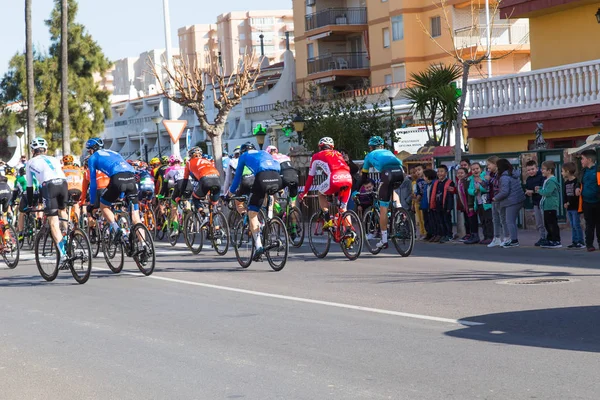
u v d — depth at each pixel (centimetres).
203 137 7994
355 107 3675
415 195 2195
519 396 678
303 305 1187
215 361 861
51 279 1617
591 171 1727
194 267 1748
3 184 1944
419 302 1162
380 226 1798
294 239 2033
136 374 824
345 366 810
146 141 9244
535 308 1070
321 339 943
